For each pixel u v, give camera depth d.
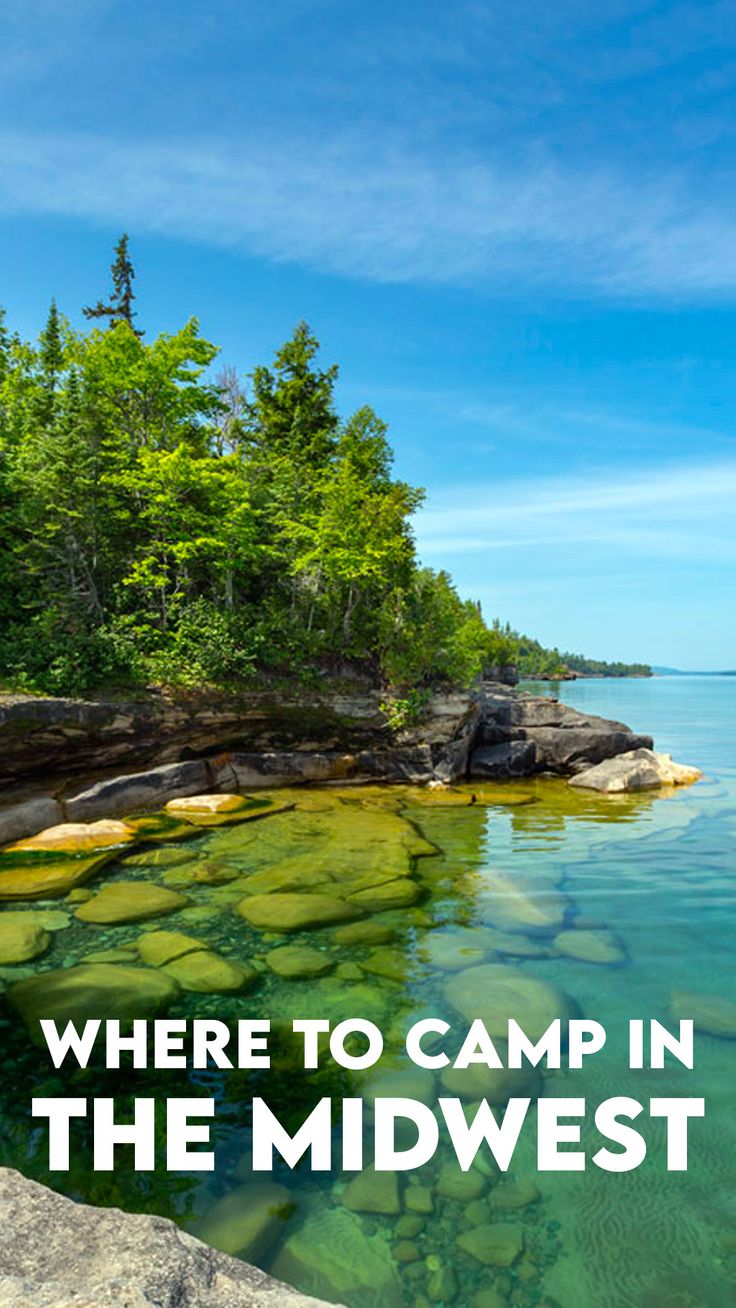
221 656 21.72
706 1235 4.68
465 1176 5.17
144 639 22.00
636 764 23.39
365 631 26.98
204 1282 3.72
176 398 28.38
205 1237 4.52
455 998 7.88
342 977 8.48
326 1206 4.85
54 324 35.72
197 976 8.38
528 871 13.02
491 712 29.44
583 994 8.05
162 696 20.06
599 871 13.03
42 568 21.80
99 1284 3.50
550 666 185.12
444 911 10.82
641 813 18.52
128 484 23.34
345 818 17.22
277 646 24.39
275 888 11.76
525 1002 7.73
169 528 24.53
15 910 10.74
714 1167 5.31
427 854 14.19
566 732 27.05
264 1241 4.52
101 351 26.52
